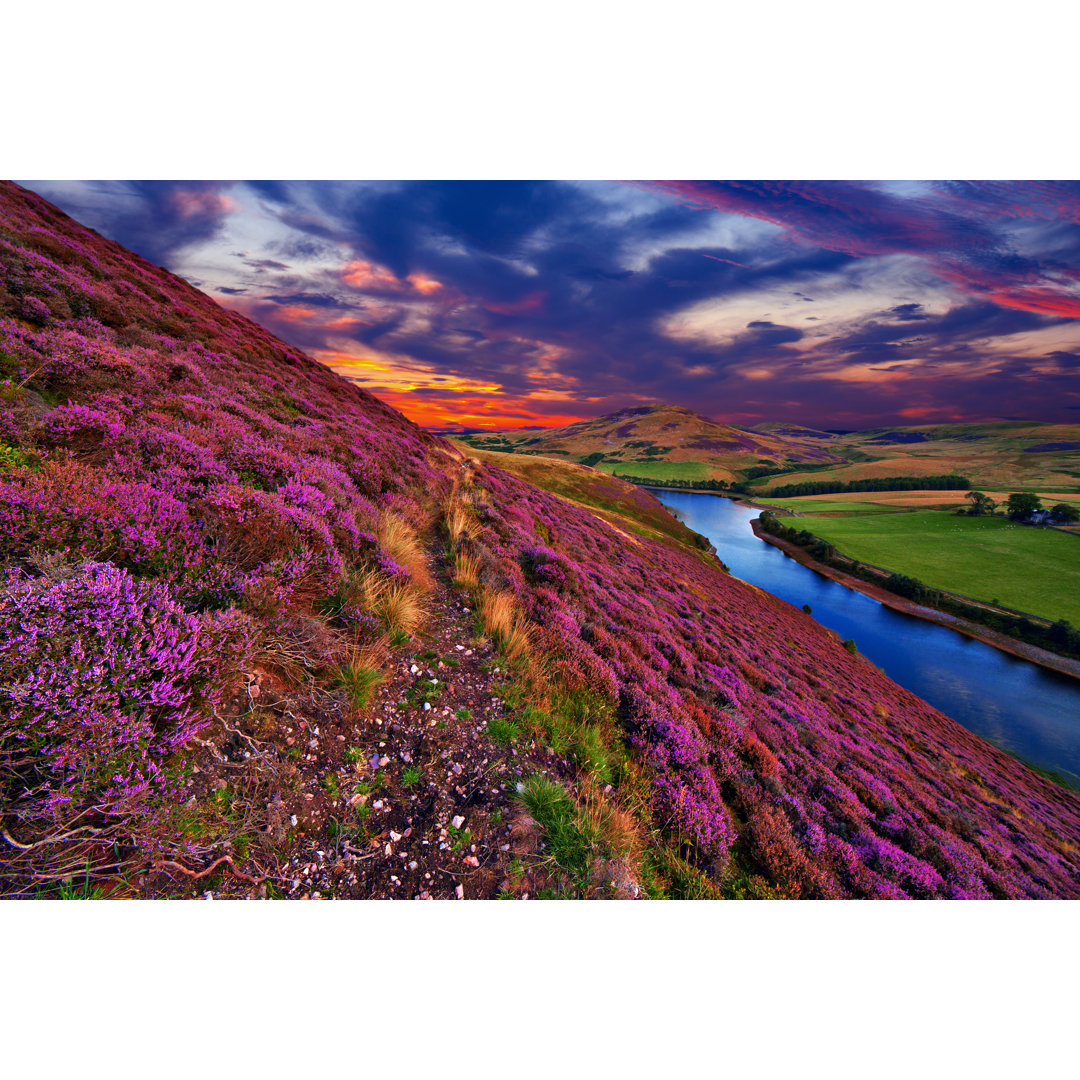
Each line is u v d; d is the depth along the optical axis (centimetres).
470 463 2825
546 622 768
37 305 924
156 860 276
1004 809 1622
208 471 582
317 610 483
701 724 766
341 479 886
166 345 1249
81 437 535
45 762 243
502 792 397
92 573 312
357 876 320
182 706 311
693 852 475
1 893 252
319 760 359
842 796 820
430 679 498
